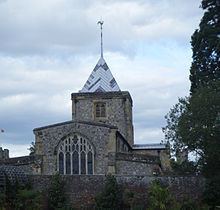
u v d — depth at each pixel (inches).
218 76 2139.5
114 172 2325.3
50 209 1819.6
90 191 1881.2
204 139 1813.5
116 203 1819.6
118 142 2532.0
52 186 1846.7
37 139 2434.8
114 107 3024.1
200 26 2249.0
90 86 3166.8
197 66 2210.9
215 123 1813.5
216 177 1828.2
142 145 3048.7
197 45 2228.1
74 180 1900.8
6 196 1775.3
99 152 2391.7
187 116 1849.2
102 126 2412.6
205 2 2258.9
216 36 2185.0
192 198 1854.1
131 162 2330.2
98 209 1815.9
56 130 2436.0
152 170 2287.2
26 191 1791.3
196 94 1904.5
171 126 2005.4
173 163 2060.8
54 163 2402.8
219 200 1792.6
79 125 2428.6
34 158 2386.8
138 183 1884.8
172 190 1878.7
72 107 3046.3
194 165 1980.8
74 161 2401.6
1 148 2792.8
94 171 2373.3
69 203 1861.5
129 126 3011.8
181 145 1957.4
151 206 1759.4
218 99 1829.5
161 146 2984.7
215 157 1823.3
